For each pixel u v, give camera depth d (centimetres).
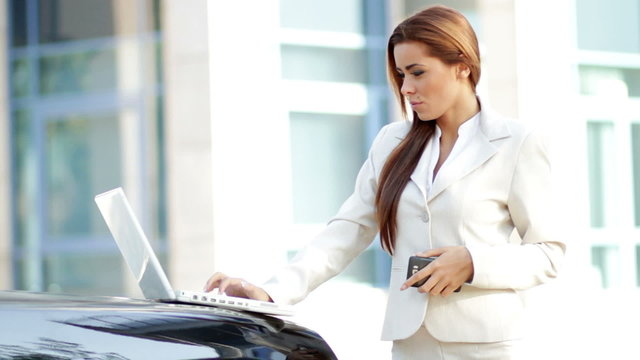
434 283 296
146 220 1180
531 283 306
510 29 971
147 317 223
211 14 1010
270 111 1048
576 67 1045
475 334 308
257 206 1032
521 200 308
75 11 1227
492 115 314
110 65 1206
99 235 1234
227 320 235
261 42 1039
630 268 1080
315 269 323
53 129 1247
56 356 203
